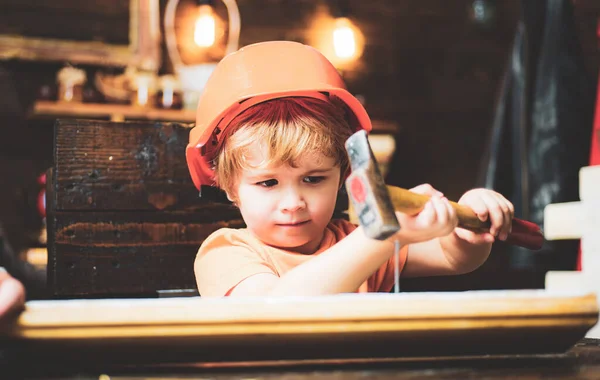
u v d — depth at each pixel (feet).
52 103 9.04
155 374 1.76
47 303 1.71
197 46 10.32
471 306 1.83
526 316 1.86
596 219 4.40
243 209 3.11
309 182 2.99
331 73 3.21
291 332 1.75
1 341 1.69
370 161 1.78
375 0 11.45
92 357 1.77
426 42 11.69
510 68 7.27
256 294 2.77
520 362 1.98
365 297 1.80
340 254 2.35
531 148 6.63
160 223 3.67
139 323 1.70
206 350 1.77
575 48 6.61
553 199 6.44
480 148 11.79
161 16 10.21
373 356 1.88
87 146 3.56
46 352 1.74
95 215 3.55
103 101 9.39
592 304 1.91
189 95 9.80
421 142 11.57
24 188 9.48
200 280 3.15
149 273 3.63
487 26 11.91
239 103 3.04
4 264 6.03
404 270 3.61
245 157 2.97
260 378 1.69
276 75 3.03
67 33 9.63
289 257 3.12
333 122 3.05
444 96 11.70
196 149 3.37
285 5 10.92
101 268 3.54
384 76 11.46
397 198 2.02
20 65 9.57
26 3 9.50
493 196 2.76
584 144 6.49
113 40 9.80
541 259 6.77
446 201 2.19
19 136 9.55
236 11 10.62
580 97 6.53
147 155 3.67
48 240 3.63
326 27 11.10
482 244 3.44
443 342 1.87
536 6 6.84
